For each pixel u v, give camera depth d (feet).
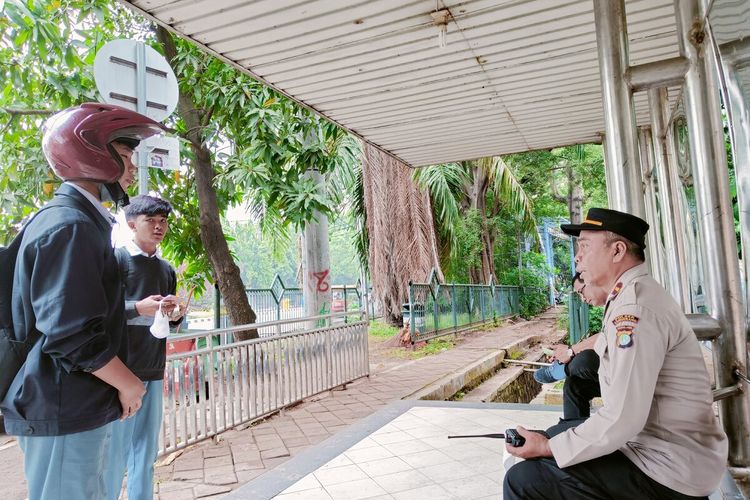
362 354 23.16
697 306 14.52
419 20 12.19
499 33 12.87
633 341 4.97
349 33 12.66
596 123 19.90
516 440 5.48
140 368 8.38
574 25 12.53
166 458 13.38
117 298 5.75
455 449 11.94
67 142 5.54
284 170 23.53
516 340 37.70
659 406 5.13
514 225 65.05
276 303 33.63
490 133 20.61
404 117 18.45
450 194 44.93
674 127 16.15
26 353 5.10
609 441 4.88
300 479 10.48
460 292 42.75
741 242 7.41
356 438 12.96
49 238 4.99
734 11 6.69
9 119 20.04
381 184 42.22
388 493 9.69
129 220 9.16
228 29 12.30
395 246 42.14
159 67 12.28
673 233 16.87
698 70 8.25
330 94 16.35
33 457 5.14
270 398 16.89
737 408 7.66
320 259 25.62
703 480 4.95
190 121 22.97
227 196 25.32
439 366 26.68
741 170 7.07
